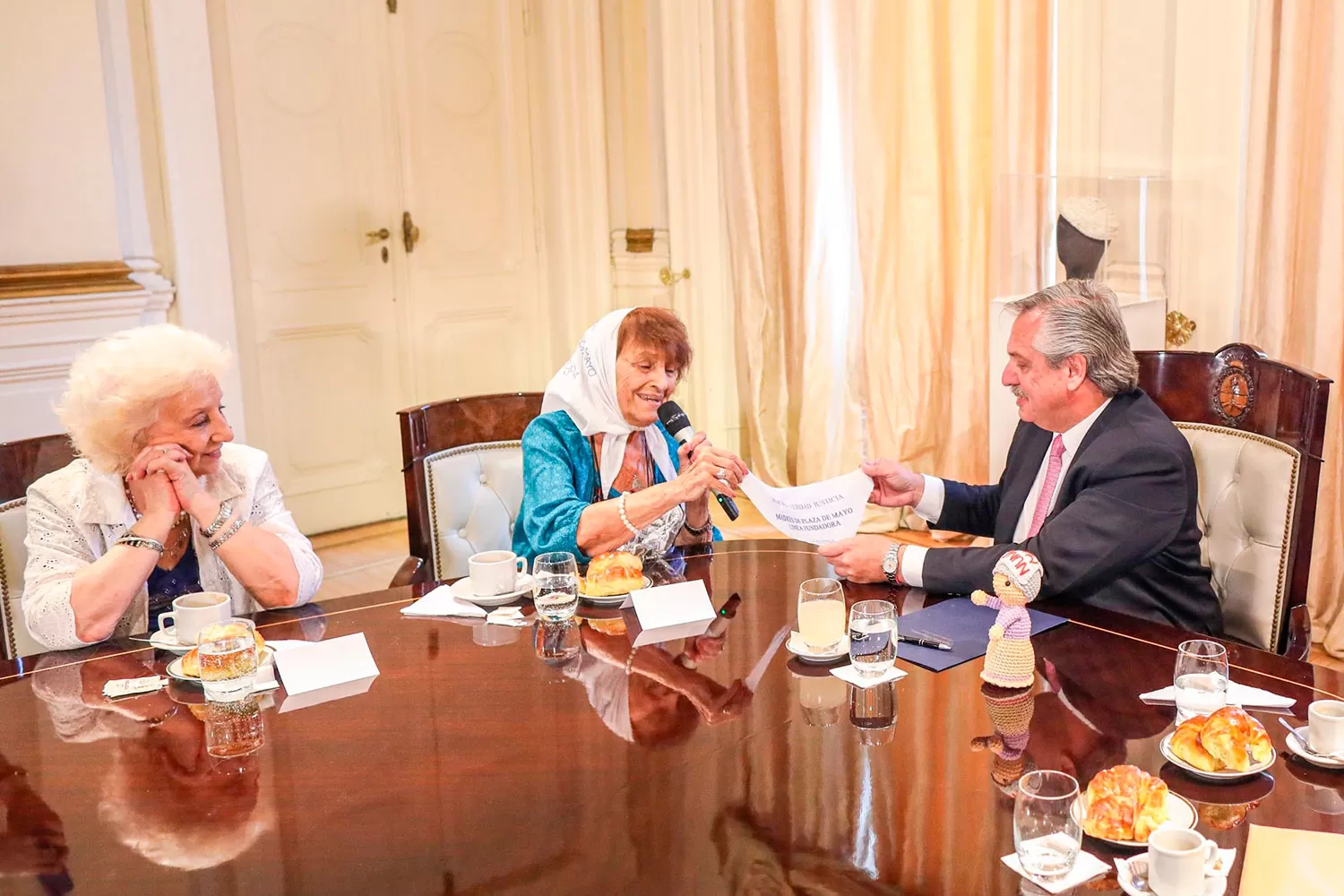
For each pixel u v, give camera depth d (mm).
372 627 1820
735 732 1396
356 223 4855
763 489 2006
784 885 1075
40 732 1480
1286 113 3203
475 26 5113
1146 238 3328
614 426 2195
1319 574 3334
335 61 4711
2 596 2043
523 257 5422
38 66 3826
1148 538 1852
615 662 1634
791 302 4844
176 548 2029
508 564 1899
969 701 1467
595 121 5230
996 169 3889
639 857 1128
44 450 2133
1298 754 1285
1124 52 3596
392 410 5078
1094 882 1069
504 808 1234
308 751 1391
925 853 1120
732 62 4742
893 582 1920
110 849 1187
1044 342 1973
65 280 3920
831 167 4609
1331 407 3240
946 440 4422
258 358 4641
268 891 1101
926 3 4160
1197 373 2152
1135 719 1400
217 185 4281
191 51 4164
